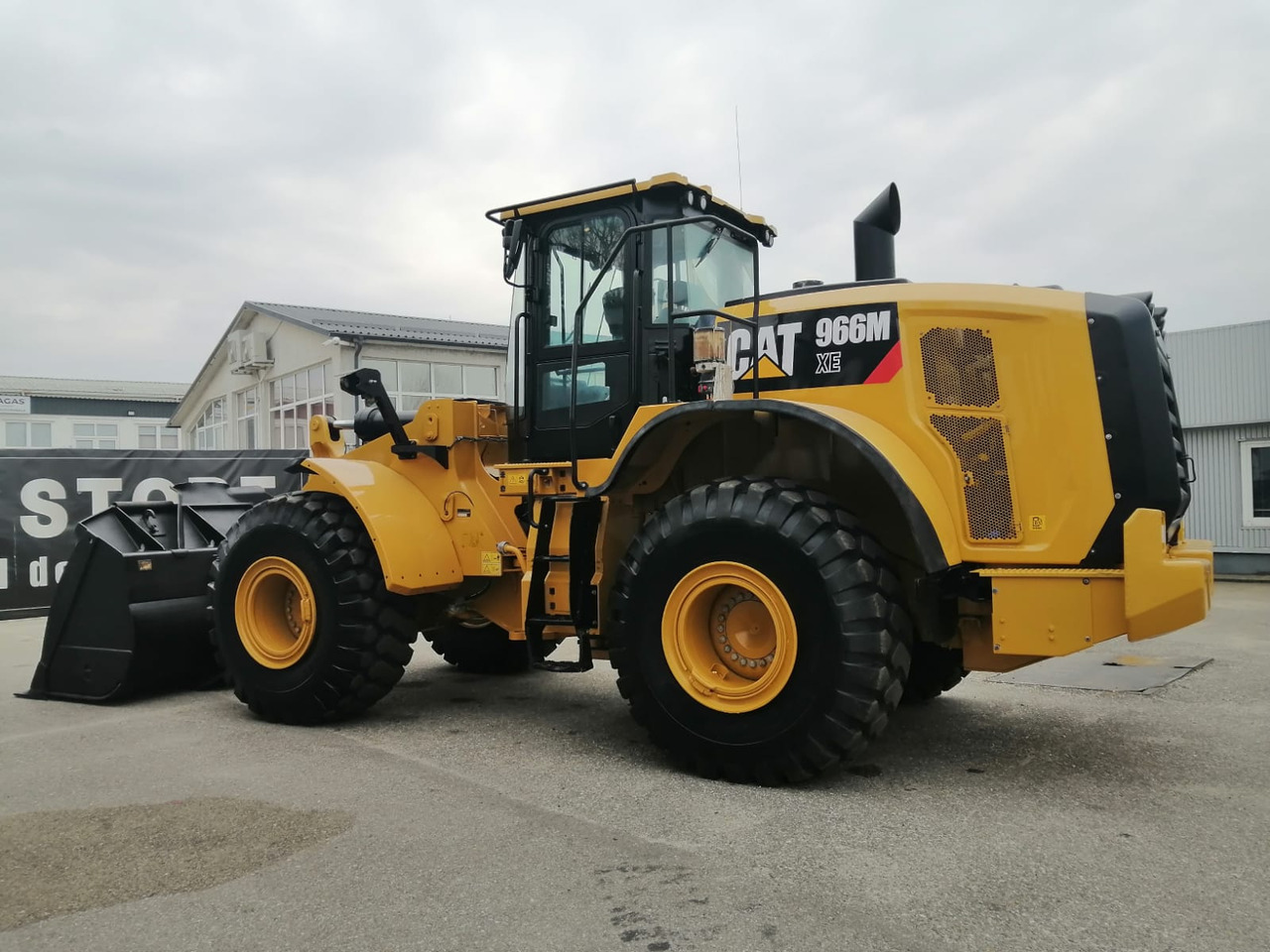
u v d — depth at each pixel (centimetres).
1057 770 387
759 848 298
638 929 243
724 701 371
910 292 382
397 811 337
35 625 930
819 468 403
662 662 385
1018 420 364
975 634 383
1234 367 1369
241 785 370
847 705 345
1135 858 288
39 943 240
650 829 316
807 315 400
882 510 390
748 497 371
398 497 485
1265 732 450
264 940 240
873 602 346
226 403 2683
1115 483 352
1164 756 408
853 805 341
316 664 465
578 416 470
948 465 369
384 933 243
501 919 249
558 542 443
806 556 353
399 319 2483
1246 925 242
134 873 284
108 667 530
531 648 451
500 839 307
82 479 1041
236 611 493
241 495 652
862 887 268
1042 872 277
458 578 488
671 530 386
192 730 468
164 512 607
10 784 375
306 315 2233
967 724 470
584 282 476
